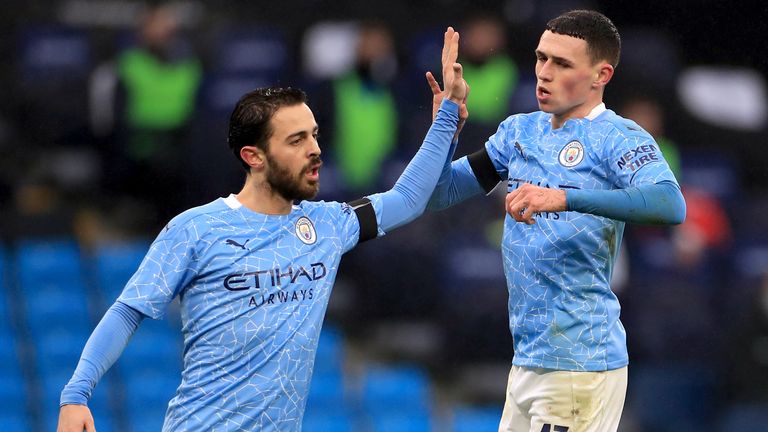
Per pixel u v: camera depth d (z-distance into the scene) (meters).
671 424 41.31
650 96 50.19
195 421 18.91
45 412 40.41
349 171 44.88
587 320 19.08
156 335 42.81
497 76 44.91
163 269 18.88
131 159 47.16
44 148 49.03
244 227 19.12
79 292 44.16
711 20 56.06
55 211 46.66
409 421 41.59
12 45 53.34
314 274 19.31
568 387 19.09
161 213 47.25
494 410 42.12
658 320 42.50
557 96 19.14
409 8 52.97
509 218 19.72
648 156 18.36
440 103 20.91
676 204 17.84
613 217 17.69
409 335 43.84
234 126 19.30
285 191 19.20
